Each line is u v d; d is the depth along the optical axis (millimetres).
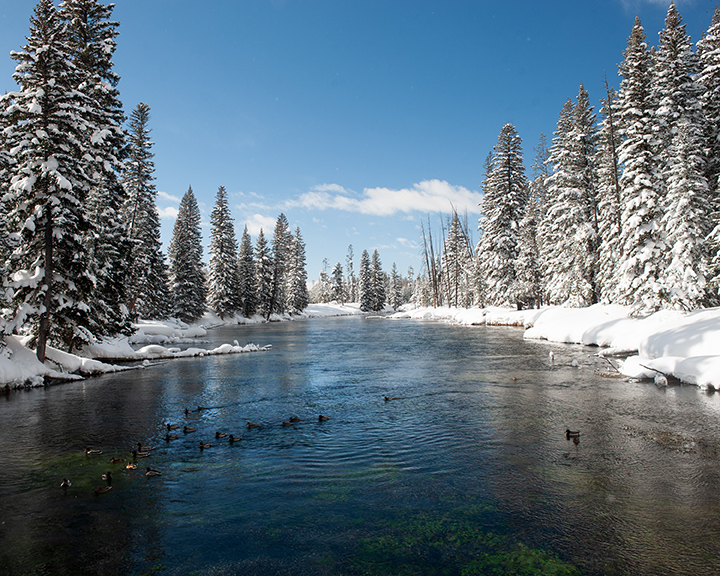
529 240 46250
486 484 7297
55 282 19062
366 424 11055
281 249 87875
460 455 8680
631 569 4918
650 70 28531
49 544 5777
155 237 45000
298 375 19141
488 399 13352
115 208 26625
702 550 5254
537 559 5152
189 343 37562
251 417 12109
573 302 36531
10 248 18312
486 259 50000
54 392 16172
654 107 28031
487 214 51344
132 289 41406
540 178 53688
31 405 14023
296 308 93562
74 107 18016
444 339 33906
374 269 130375
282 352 28688
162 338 37688
